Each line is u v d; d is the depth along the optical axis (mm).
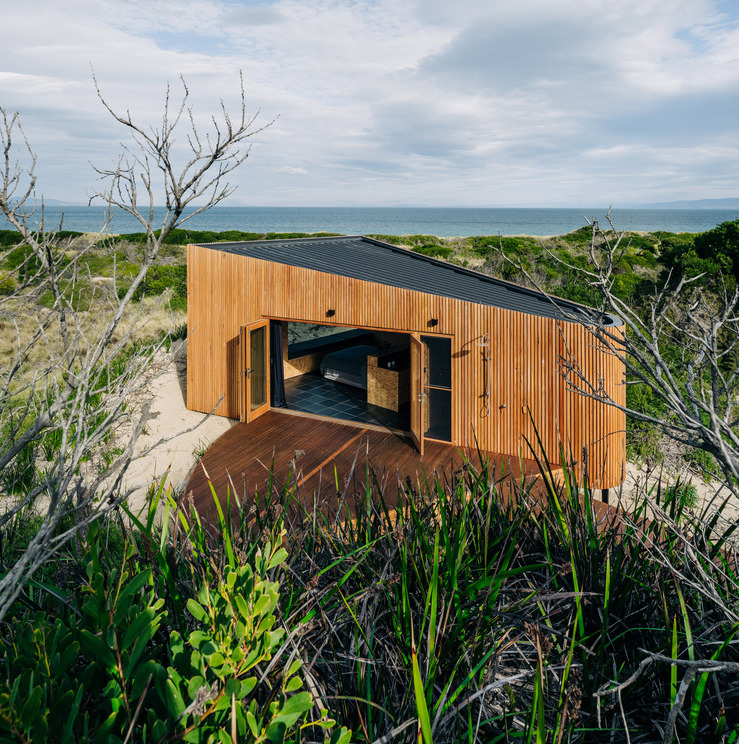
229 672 1188
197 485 7375
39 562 1322
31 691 1034
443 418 9352
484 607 1748
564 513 2410
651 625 1936
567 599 2020
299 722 1362
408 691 1538
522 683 1807
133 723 1072
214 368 10758
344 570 2160
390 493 6781
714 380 1570
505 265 19500
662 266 21484
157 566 1941
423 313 9023
